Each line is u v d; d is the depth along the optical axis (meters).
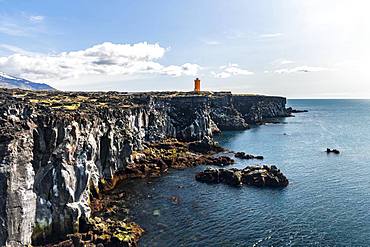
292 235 63.53
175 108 170.38
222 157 125.12
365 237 62.84
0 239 45.53
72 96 139.12
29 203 50.41
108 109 101.50
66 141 63.00
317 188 92.88
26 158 50.19
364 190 91.12
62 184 59.97
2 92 110.31
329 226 67.69
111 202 79.06
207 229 65.69
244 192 88.75
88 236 58.31
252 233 64.25
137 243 59.28
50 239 57.62
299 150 152.00
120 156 101.50
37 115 60.66
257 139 182.62
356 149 156.00
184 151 132.62
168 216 71.62
